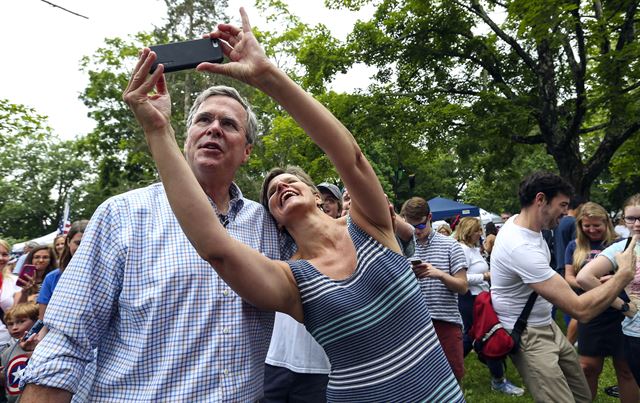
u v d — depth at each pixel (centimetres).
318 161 1535
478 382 554
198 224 140
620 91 1061
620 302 347
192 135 187
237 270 145
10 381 335
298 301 161
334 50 1441
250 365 171
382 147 1548
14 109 1107
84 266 157
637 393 378
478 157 1537
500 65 1421
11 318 383
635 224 335
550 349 291
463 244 572
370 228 167
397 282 158
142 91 139
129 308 159
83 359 153
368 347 153
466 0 1358
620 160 1439
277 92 146
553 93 1280
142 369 156
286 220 180
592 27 1050
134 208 169
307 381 294
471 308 541
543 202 286
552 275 275
